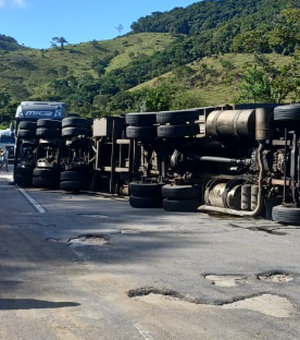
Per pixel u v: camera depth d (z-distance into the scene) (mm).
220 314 5434
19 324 5141
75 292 6148
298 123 10680
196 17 142500
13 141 38906
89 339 4773
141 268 7219
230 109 12586
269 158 11258
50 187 20188
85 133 18562
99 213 12727
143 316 5363
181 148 13617
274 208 10688
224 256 7918
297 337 4820
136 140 14836
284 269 7137
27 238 9375
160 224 10914
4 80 105938
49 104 24562
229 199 12023
